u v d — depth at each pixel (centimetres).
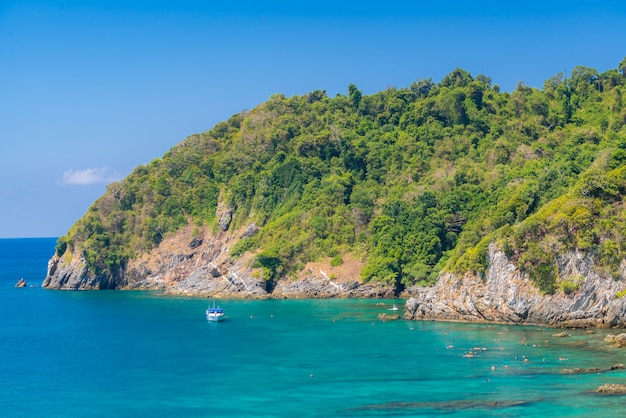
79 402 10038
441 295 15950
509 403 9069
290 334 14875
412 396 9619
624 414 8488
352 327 15500
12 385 11031
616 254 13812
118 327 16862
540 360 11231
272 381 10812
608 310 13700
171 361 12538
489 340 13012
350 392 9988
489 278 15000
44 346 14475
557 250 14338
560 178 19150
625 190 14575
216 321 17162
